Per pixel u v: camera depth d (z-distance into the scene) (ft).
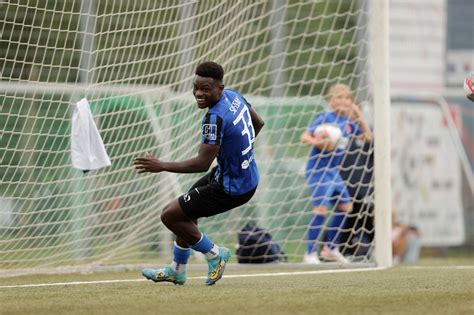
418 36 162.81
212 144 74.02
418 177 153.99
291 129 121.08
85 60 101.50
